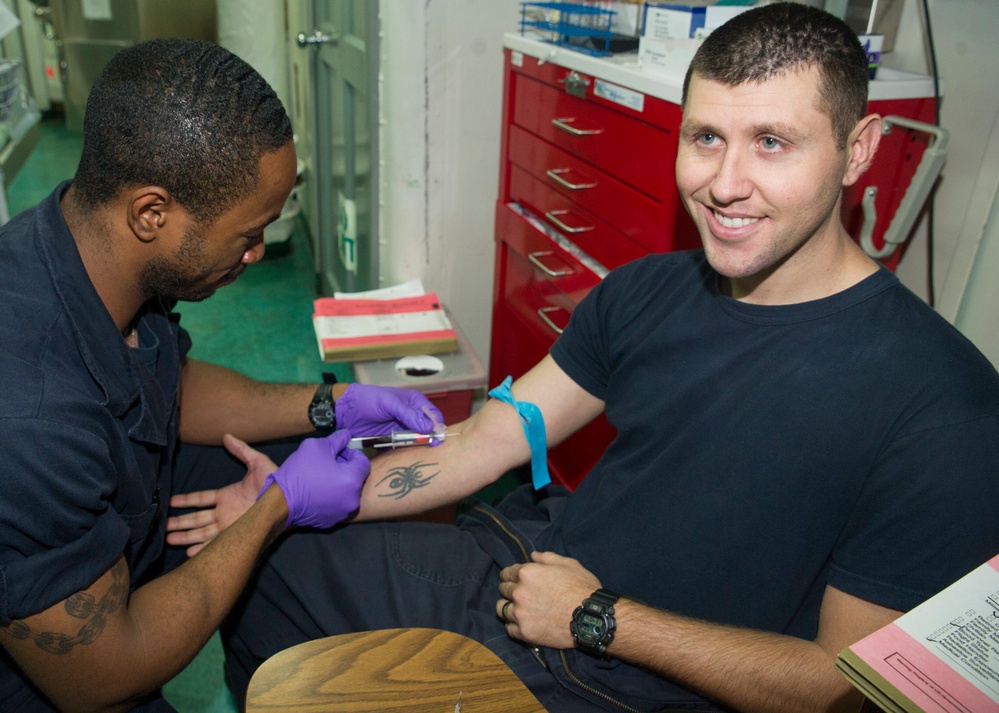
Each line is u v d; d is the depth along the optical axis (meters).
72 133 4.41
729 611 0.97
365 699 0.73
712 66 0.87
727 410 0.96
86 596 0.85
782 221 0.87
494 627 1.05
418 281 2.15
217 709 1.47
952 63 1.39
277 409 1.37
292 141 0.94
